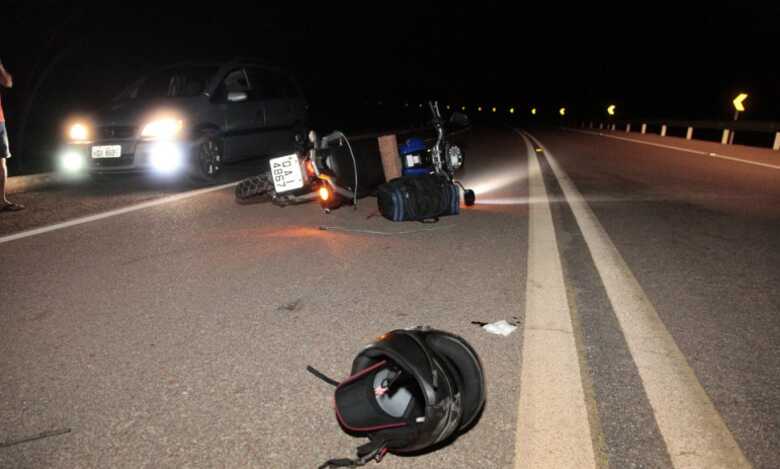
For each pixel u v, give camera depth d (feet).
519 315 11.58
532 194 26.96
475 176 34.58
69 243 17.44
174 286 13.48
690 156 48.16
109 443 7.59
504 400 8.46
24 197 25.64
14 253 16.38
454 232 18.65
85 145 26.68
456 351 7.00
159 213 21.93
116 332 10.96
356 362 7.32
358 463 6.79
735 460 7.18
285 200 20.68
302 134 37.81
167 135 26.71
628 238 18.04
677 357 9.82
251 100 32.81
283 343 10.40
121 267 15.01
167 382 9.09
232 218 20.97
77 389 8.93
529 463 7.09
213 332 10.91
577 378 9.09
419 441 6.55
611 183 30.94
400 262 15.21
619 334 10.73
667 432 7.72
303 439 7.61
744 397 8.60
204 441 7.60
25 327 11.22
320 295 12.78
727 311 11.89
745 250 16.63
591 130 123.03
